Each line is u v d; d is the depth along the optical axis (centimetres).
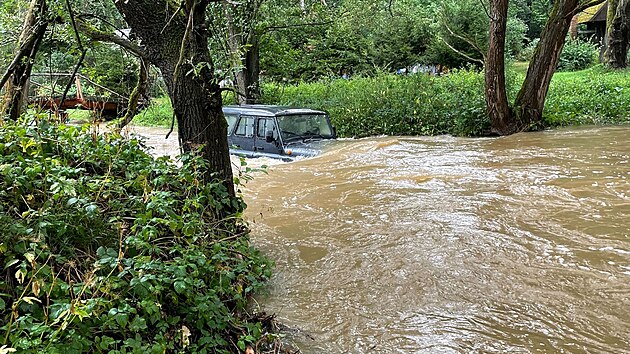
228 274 394
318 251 555
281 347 368
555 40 1316
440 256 526
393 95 1547
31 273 305
